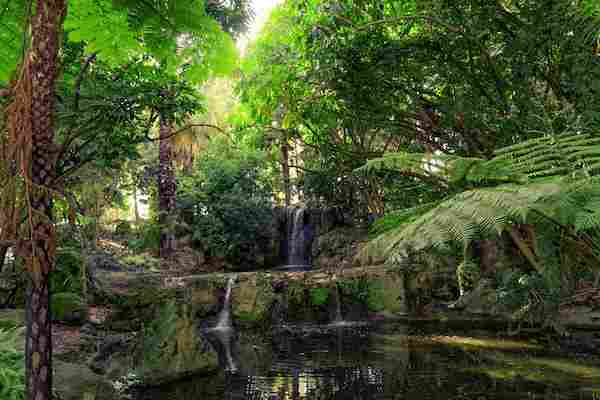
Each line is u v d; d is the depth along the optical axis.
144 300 8.34
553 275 2.43
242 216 14.69
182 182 14.91
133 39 2.68
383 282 9.76
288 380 4.88
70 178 7.56
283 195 20.64
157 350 5.09
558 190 1.30
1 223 1.57
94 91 5.07
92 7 2.47
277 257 16.16
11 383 3.15
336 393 4.35
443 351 5.91
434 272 9.68
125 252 13.24
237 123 6.76
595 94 3.09
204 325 8.70
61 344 5.75
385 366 5.32
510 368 4.83
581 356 5.09
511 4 4.19
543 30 3.38
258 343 7.16
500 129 3.95
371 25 4.37
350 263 11.48
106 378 4.66
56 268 7.71
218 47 2.84
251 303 9.09
